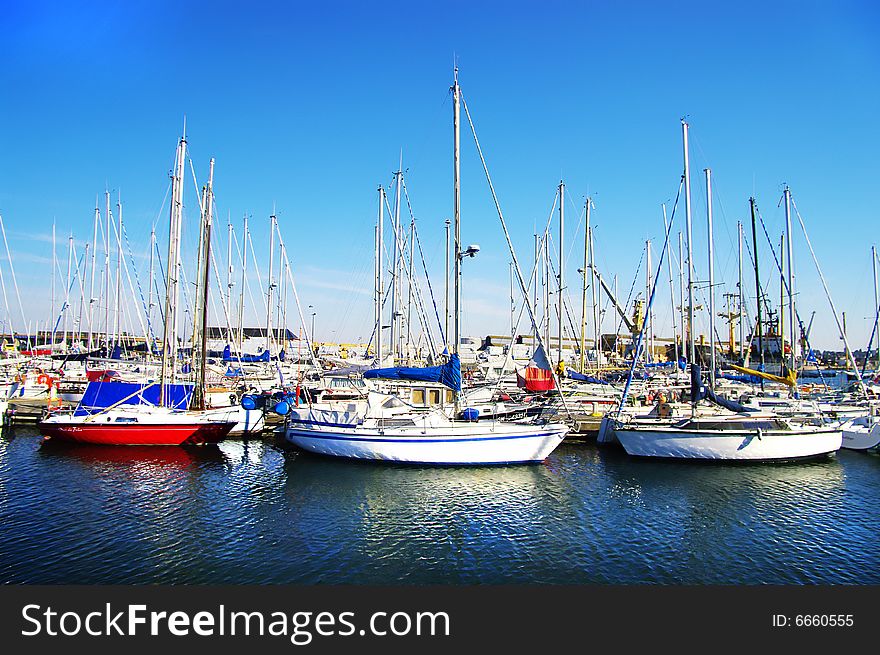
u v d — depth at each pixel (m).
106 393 27.98
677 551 14.60
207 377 39.62
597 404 31.98
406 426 23.09
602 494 19.69
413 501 18.69
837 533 15.91
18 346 60.03
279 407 27.08
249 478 21.14
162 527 15.88
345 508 17.86
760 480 21.59
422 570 13.38
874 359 54.72
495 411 27.67
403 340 42.25
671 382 37.03
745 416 25.27
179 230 31.09
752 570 13.49
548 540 15.30
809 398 33.19
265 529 15.89
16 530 15.45
